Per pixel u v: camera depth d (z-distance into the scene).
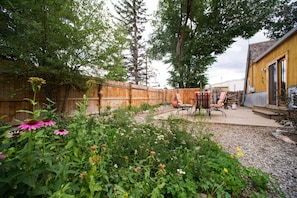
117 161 1.66
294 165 2.25
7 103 3.72
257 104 9.51
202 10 13.75
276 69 6.82
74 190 1.05
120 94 7.73
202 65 14.30
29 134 1.09
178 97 8.05
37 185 0.92
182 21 14.62
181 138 2.54
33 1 3.52
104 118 3.04
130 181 1.38
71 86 4.93
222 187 1.56
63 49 4.18
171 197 1.41
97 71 5.03
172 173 1.57
